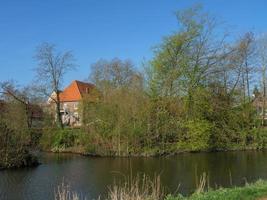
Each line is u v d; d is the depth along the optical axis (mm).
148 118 41969
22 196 22406
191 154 42438
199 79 47656
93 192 22938
